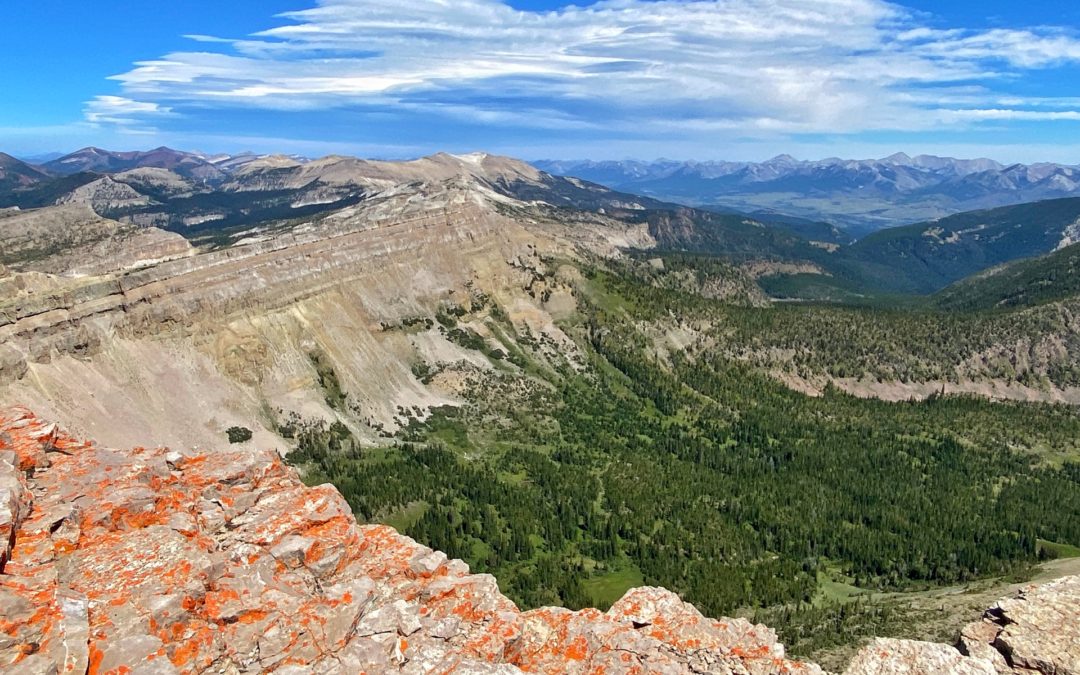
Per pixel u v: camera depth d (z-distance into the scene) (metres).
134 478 37.31
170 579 30.48
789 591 130.25
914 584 141.00
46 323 136.62
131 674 25.58
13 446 37.88
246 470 42.09
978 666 37.72
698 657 35.59
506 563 137.38
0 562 28.48
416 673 30.02
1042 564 140.50
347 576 37.09
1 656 24.09
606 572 138.50
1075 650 40.00
